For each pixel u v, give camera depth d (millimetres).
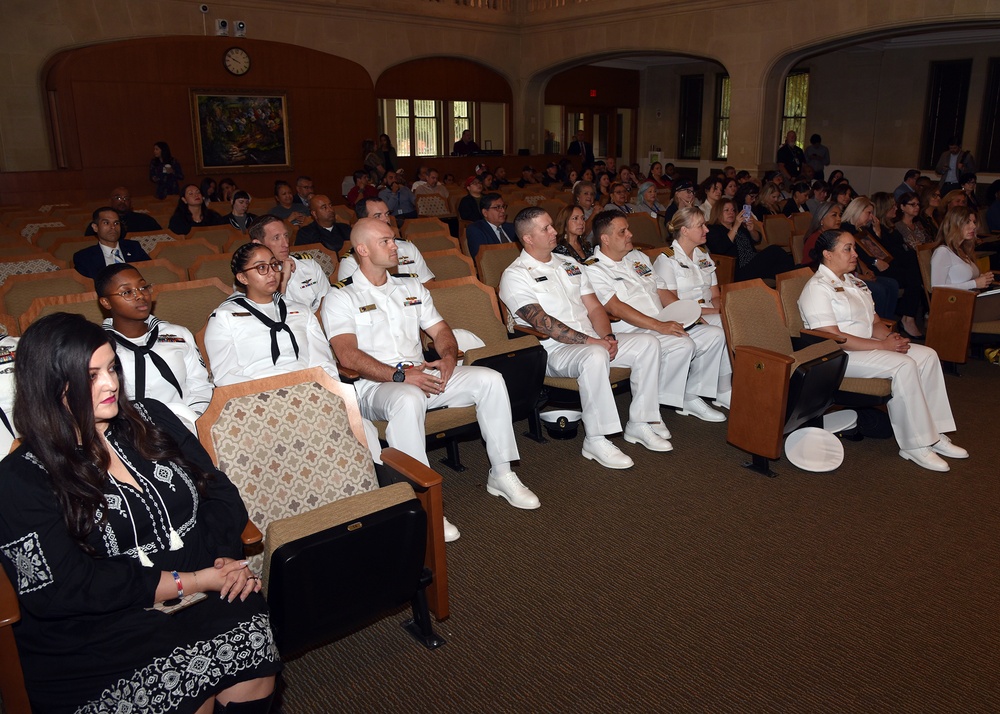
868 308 3744
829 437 3533
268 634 1652
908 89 14625
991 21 10141
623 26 13883
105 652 1537
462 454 3645
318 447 2104
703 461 3486
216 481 1832
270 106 12688
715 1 12477
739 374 3354
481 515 3006
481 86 15414
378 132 14211
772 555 2688
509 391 3170
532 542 2797
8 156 10766
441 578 2223
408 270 4141
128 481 1662
